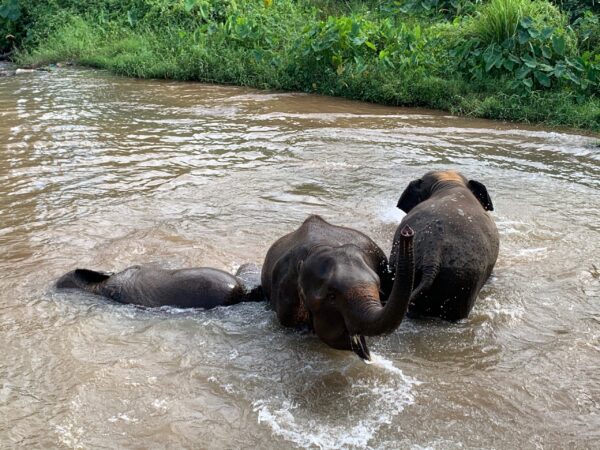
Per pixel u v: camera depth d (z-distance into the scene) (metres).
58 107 12.71
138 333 5.00
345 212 7.44
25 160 9.28
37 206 7.54
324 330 4.33
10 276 5.89
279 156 9.63
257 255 6.34
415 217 5.52
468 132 11.37
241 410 4.13
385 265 5.30
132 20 19.20
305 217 7.29
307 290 4.38
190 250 6.41
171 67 16.09
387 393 4.30
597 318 5.24
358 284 4.06
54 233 6.80
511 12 13.88
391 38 15.11
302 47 15.13
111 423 4.01
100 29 19.16
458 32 14.89
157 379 4.43
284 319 4.94
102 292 5.58
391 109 13.23
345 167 9.12
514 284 5.77
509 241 6.66
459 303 5.15
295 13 17.86
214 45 16.48
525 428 3.98
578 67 13.20
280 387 4.36
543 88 13.40
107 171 8.82
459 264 5.09
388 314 3.60
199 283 5.41
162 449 3.81
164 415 4.08
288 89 14.96
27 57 18.78
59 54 18.50
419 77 13.88
